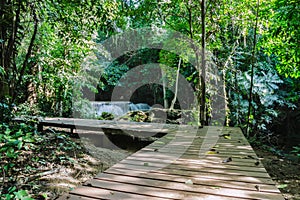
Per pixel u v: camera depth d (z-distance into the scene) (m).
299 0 3.72
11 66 3.56
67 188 2.20
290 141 7.16
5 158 2.44
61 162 2.82
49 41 5.74
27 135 1.92
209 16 5.46
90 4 3.51
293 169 3.35
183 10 5.90
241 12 5.33
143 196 1.32
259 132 6.27
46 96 6.79
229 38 6.55
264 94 6.46
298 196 2.48
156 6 5.48
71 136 4.78
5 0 2.90
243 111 6.31
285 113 7.23
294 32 4.22
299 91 6.43
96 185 1.48
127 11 5.03
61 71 6.18
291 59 4.87
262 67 6.79
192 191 1.39
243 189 1.43
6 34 3.15
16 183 2.12
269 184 1.51
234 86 6.54
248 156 2.26
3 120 3.04
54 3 3.50
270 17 4.83
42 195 1.99
